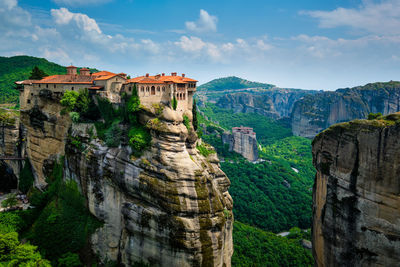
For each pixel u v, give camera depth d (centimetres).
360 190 3194
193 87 7106
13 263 4669
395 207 2883
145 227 5109
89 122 6291
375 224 3055
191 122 6794
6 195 7900
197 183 5066
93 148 5888
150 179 5141
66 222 5981
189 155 5878
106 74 7144
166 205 4944
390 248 2934
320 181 3838
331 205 3559
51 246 5706
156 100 6144
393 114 3089
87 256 5641
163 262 4997
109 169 5619
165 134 5209
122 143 5716
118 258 5534
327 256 3662
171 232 4881
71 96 6384
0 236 5056
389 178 2928
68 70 7494
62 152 6856
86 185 5934
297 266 7888
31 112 7369
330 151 3588
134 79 6344
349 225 3322
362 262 3188
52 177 7031
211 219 5038
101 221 5744
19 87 7656
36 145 7525
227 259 6209
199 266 4891
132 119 5778
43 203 6706
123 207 5425
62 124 6819
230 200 6875
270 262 7925
